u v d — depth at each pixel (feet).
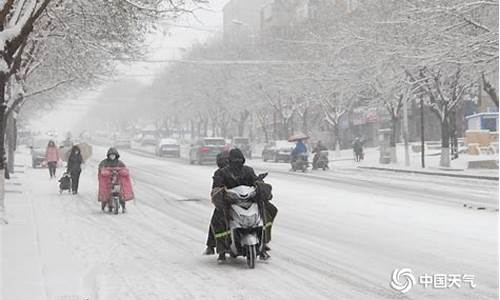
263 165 216.74
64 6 80.79
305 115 278.46
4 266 44.80
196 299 36.55
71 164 108.58
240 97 319.68
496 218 72.84
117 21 84.74
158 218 76.23
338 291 38.22
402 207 85.25
